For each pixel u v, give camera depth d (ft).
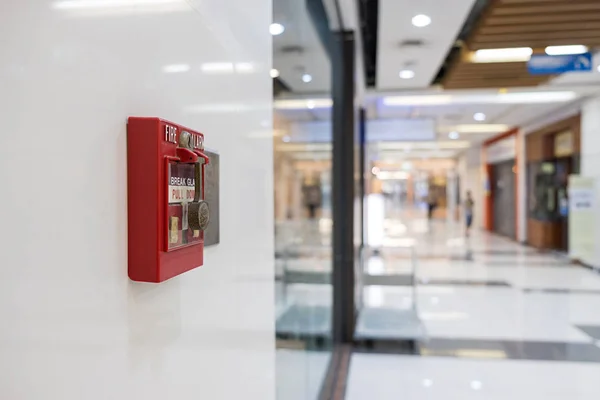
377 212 26.13
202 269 3.09
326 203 13.97
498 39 17.47
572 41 17.69
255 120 4.34
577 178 30.19
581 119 30.68
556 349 14.34
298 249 9.98
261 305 4.50
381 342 14.80
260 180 4.50
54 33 1.77
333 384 11.71
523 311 18.98
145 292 2.39
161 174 2.26
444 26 16.22
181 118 2.80
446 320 17.72
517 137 44.47
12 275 1.57
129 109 2.27
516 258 33.91
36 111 1.68
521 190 43.27
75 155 1.88
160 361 2.54
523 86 25.20
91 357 1.95
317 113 12.42
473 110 34.73
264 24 4.68
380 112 36.27
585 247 29.81
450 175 87.20
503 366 12.93
